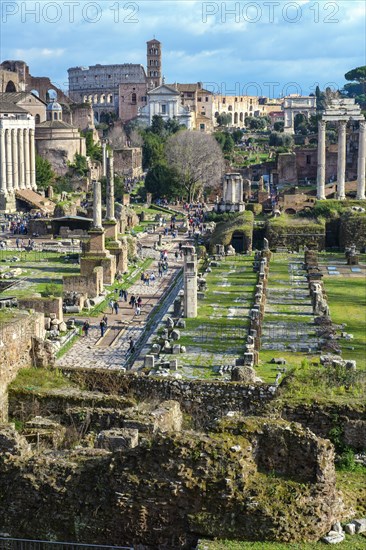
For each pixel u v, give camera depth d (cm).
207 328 9344
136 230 19425
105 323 10431
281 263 14688
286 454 2606
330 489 2573
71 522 2631
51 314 10000
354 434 3400
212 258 15475
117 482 2592
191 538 2525
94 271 12225
